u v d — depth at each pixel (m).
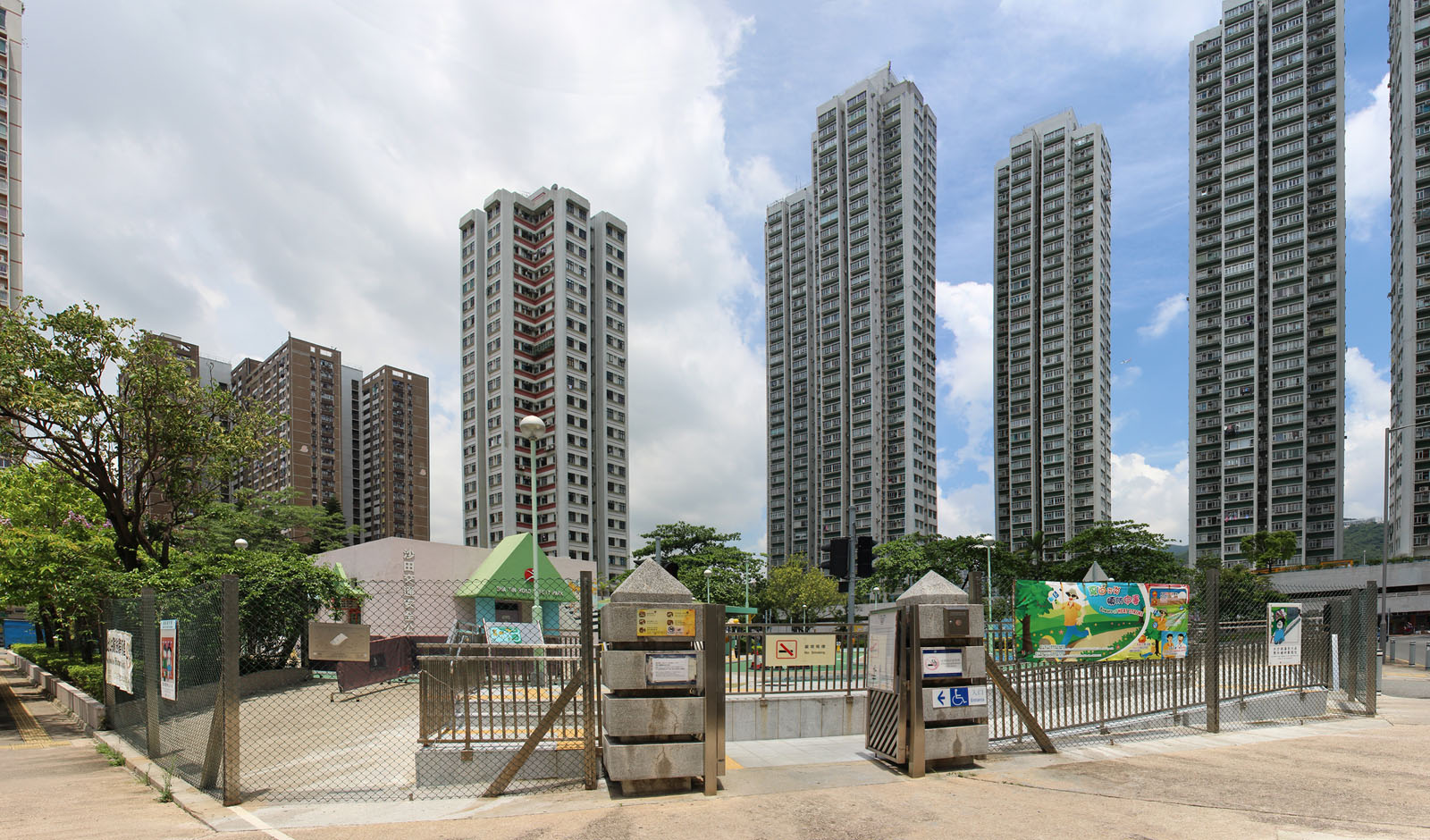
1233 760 8.41
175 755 8.73
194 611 8.47
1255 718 10.98
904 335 115.69
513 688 8.09
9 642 46.12
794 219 132.38
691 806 6.70
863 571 13.71
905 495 112.38
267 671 19.03
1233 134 100.69
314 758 9.48
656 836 5.84
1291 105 96.44
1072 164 120.44
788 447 129.38
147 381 19.14
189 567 19.39
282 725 12.49
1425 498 72.75
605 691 7.74
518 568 26.38
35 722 14.88
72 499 23.56
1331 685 12.82
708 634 7.30
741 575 59.47
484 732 8.59
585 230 100.12
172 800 7.34
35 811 7.02
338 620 22.34
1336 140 92.94
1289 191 95.50
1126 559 55.47
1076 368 117.12
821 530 120.38
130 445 19.88
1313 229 93.25
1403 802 6.60
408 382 129.38
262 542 33.53
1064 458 115.38
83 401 18.19
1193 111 104.69
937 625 8.12
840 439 119.75
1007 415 122.25
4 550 18.28
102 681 14.67
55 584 18.69
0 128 68.38
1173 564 54.31
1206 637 10.37
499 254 96.00
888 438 115.56
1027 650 11.23
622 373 102.62
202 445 20.55
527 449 93.38
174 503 22.06
